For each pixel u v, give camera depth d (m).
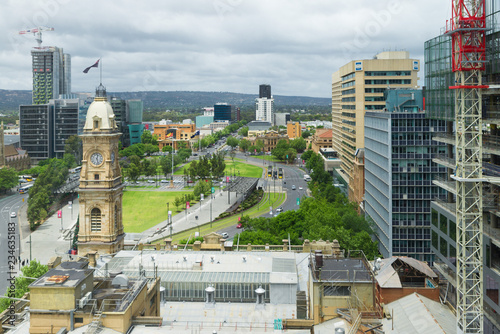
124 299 73.38
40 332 68.56
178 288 96.56
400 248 177.00
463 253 96.62
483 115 107.88
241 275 98.12
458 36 96.44
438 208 123.75
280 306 93.56
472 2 95.81
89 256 112.69
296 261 111.38
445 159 126.12
